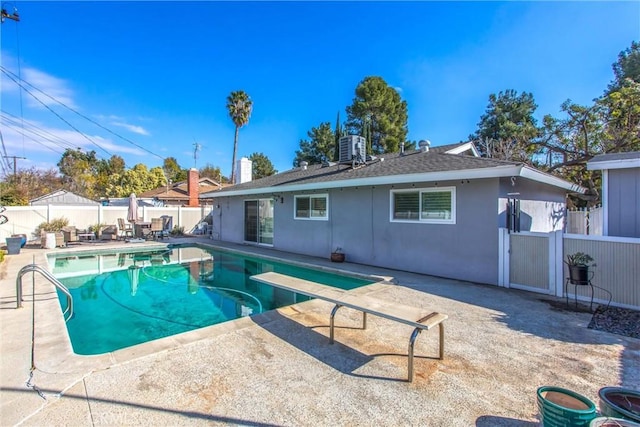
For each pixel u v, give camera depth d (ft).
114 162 162.61
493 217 21.94
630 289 16.33
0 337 12.51
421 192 25.94
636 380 9.55
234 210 49.14
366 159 39.68
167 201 88.99
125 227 53.52
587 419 6.17
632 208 18.60
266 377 9.68
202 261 36.65
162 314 19.39
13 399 8.38
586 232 39.91
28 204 50.34
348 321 14.67
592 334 13.16
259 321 14.57
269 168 143.54
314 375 9.82
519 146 50.96
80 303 21.45
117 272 30.99
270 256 35.17
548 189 30.60
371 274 25.70
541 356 11.16
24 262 30.42
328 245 33.88
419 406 8.24
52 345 11.76
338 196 32.73
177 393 8.77
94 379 9.43
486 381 9.49
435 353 11.41
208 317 18.90
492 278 21.99
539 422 7.45
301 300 22.21
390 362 10.70
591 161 19.77
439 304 17.47
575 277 16.39
